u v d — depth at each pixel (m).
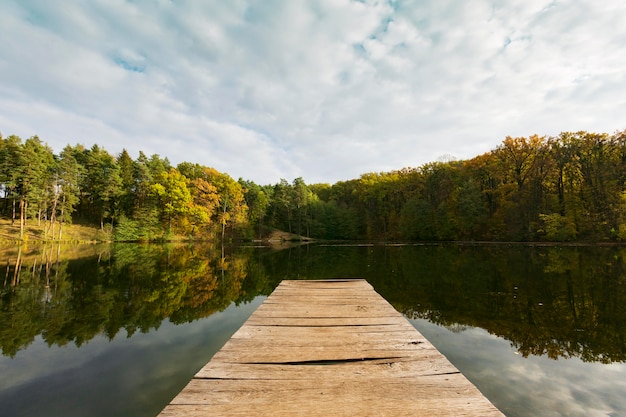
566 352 4.54
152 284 9.97
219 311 6.80
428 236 44.84
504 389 3.54
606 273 11.59
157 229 42.78
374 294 5.86
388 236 53.12
